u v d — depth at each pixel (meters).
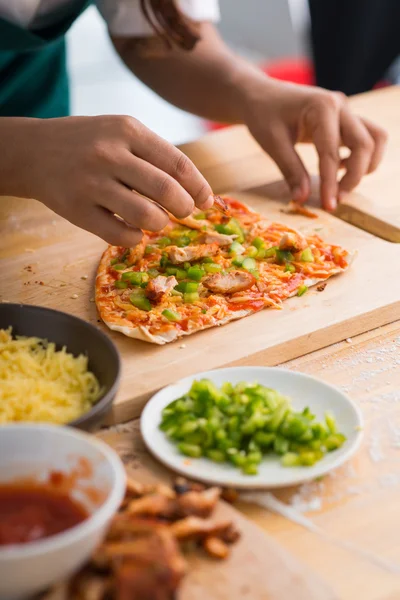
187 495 0.60
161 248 0.97
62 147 0.85
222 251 0.96
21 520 0.56
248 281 0.89
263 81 1.17
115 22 1.25
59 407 0.69
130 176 0.82
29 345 0.76
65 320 0.76
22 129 0.87
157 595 0.52
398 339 0.85
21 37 1.07
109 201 0.82
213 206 0.95
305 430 0.66
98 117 0.86
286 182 1.13
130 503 0.60
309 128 1.11
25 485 0.58
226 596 0.56
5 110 1.22
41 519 0.56
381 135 1.13
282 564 0.57
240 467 0.65
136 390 0.75
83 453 0.58
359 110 1.38
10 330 0.77
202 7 1.24
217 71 1.20
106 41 2.71
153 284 0.86
